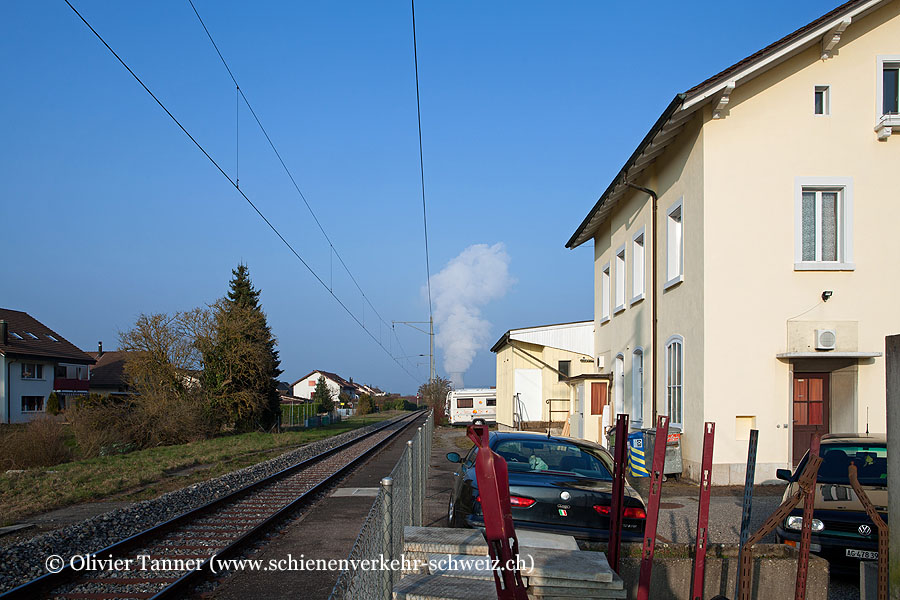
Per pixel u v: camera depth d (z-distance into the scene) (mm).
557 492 6941
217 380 38219
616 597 4801
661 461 5250
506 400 33781
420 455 10773
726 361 13695
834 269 13812
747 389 13648
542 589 4809
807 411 13977
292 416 55469
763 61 13539
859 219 13938
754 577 5523
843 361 13836
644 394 18047
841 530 6965
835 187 14102
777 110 14094
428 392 71188
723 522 10008
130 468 18500
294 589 6785
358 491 13953
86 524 9867
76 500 12992
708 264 13836
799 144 14039
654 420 16922
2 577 7055
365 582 3570
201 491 13977
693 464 14125
